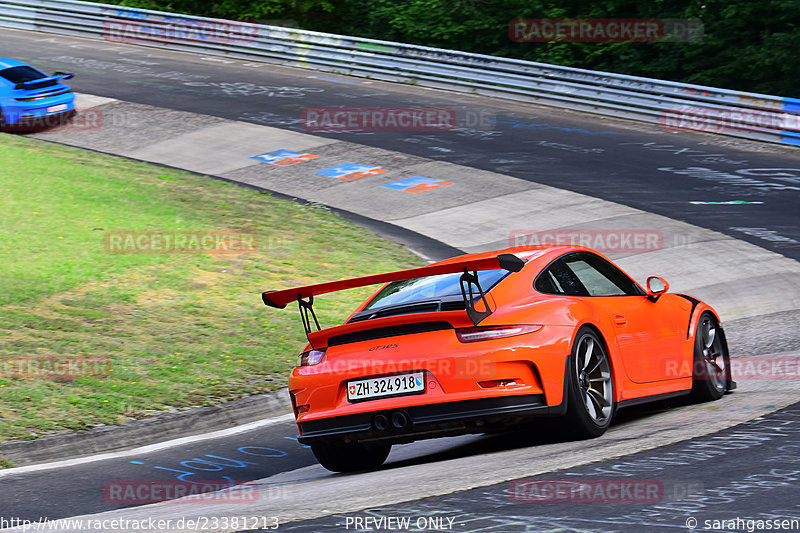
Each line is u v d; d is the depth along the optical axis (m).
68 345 37.12
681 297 28.20
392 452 26.47
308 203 70.00
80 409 30.14
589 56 135.88
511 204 67.69
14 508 21.12
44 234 54.53
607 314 23.67
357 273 51.78
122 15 128.38
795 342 35.62
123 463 26.03
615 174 74.50
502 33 144.75
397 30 152.25
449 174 75.81
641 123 93.00
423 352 21.38
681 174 73.94
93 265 49.31
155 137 87.50
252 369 35.41
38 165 72.38
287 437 28.86
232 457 26.52
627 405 23.58
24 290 44.25
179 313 42.59
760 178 72.06
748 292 46.34
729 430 21.28
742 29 132.12
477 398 20.86
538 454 21.09
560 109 99.19
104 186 68.12
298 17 153.62
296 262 53.53
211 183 73.19
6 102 86.00
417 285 23.97
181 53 124.31
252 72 114.06
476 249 58.34
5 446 26.53
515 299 22.25
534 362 21.03
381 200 70.56
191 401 31.61
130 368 34.72
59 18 132.88
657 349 25.19
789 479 16.55
